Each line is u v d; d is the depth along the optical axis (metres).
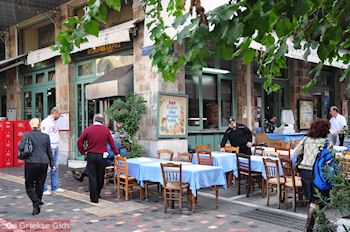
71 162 12.02
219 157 7.73
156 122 9.20
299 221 5.36
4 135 12.42
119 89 9.36
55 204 6.59
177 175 6.06
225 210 6.08
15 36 14.63
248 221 5.38
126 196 6.95
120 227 5.11
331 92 15.41
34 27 13.93
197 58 1.42
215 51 1.38
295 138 11.25
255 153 8.63
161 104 9.21
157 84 9.21
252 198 7.03
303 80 13.77
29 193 5.85
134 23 9.42
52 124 7.56
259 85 12.53
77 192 7.71
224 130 11.30
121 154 8.59
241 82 11.75
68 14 12.35
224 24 1.39
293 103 13.54
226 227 5.07
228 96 11.66
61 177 9.80
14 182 9.22
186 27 1.56
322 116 14.83
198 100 10.70
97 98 10.19
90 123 11.66
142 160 7.50
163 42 2.26
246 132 8.58
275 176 6.58
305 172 4.71
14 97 14.84
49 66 13.26
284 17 1.67
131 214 5.86
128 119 8.91
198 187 5.83
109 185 8.60
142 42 9.62
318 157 4.50
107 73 10.59
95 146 6.71
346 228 3.14
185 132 9.85
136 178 6.91
